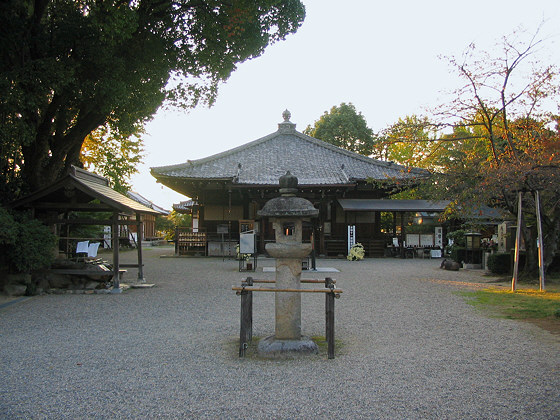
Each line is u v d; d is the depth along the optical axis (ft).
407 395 13.41
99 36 34.14
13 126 31.68
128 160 83.15
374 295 34.58
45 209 35.86
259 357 17.51
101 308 28.76
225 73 47.93
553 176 34.73
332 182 81.92
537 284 40.37
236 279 45.93
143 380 14.84
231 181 81.10
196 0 41.32
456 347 19.02
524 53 37.42
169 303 30.86
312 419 11.77
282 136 110.22
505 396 13.30
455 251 63.21
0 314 26.55
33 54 35.04
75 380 14.85
